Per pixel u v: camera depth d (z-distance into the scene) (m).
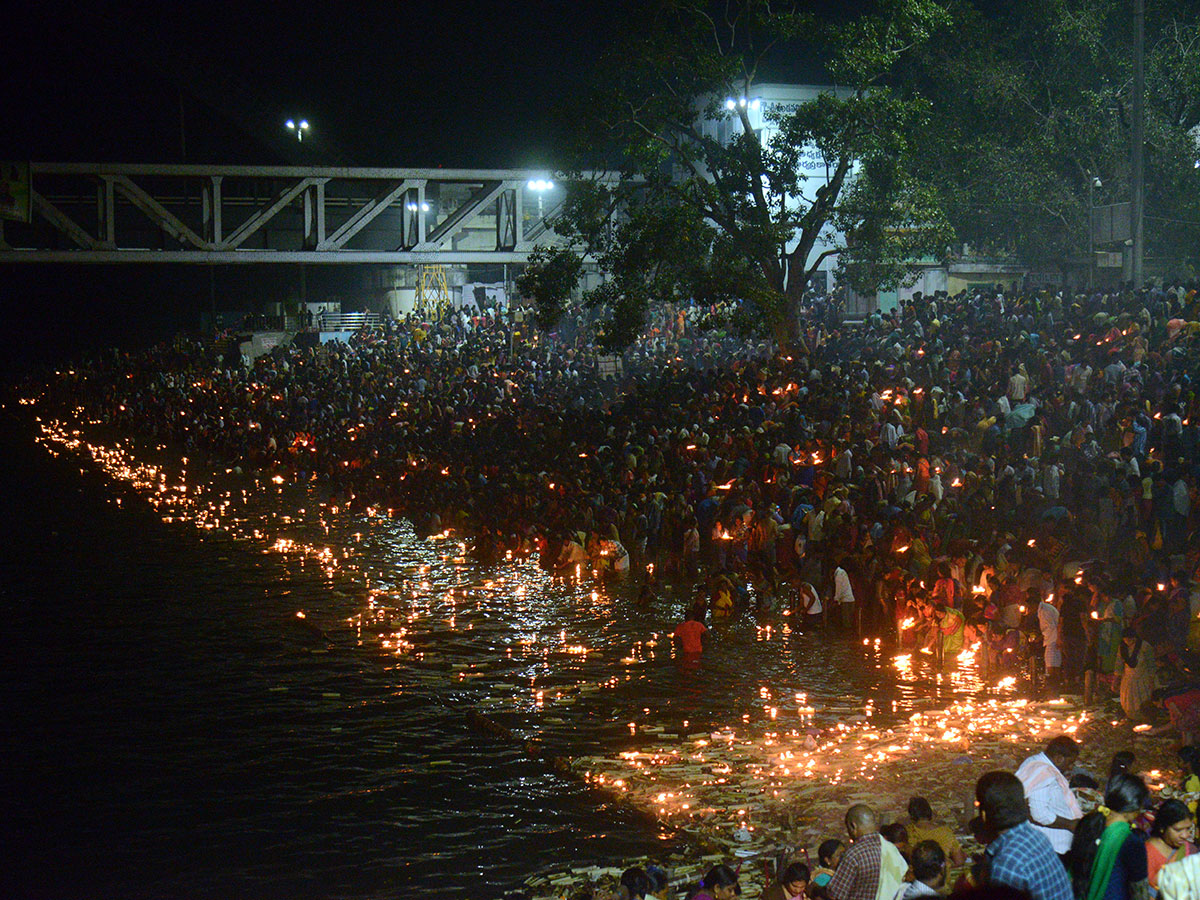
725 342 47.34
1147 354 27.72
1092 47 46.81
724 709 17.11
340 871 12.25
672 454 30.56
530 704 17.78
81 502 39.72
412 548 31.14
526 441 36.78
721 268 38.16
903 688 17.83
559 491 30.14
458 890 11.66
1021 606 18.06
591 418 36.72
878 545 21.69
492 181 58.28
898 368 32.38
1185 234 44.84
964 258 49.16
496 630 22.36
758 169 39.41
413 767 15.32
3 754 16.11
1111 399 25.91
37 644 22.14
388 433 42.88
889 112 38.38
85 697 18.75
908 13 37.97
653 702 17.59
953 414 28.25
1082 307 33.66
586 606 24.00
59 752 16.17
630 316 39.31
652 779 14.09
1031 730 15.08
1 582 27.83
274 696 18.64
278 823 13.56
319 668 20.20
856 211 39.56
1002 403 27.45
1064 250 47.53
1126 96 45.72
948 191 47.78
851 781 13.36
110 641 22.28
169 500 39.97
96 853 12.89
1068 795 8.22
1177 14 47.78
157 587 27.09
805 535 23.81
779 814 12.56
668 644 20.92
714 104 41.00
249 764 15.58
